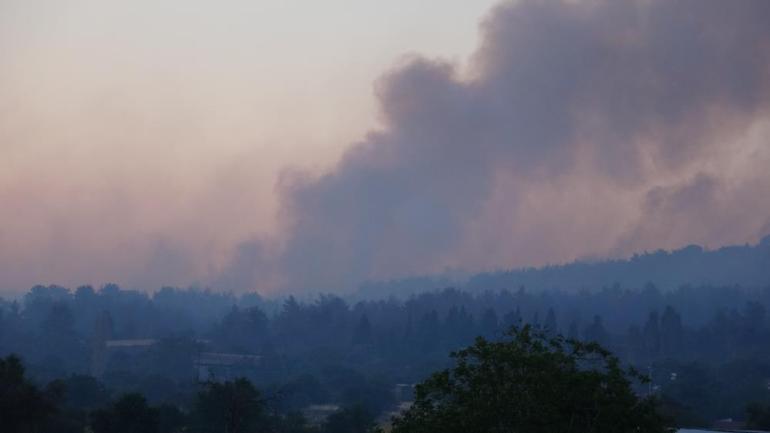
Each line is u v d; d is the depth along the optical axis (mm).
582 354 23484
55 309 114438
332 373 89500
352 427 56469
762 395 76938
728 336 115812
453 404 22766
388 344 115812
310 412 70625
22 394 41531
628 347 112750
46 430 44625
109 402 56062
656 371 84500
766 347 111375
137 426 45438
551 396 21531
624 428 21109
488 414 21484
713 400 73875
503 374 22453
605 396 21422
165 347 100500
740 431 38906
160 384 75438
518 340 23641
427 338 114625
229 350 110125
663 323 115188
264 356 104250
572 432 21141
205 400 46781
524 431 21188
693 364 86438
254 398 46000
